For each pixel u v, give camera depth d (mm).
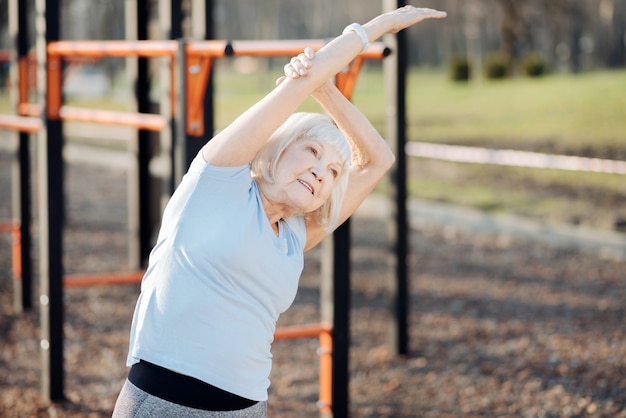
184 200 2072
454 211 9727
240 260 2029
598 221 9023
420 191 11102
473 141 14500
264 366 2143
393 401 4332
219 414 2053
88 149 15867
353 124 2416
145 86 5918
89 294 6137
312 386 4551
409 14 2248
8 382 4410
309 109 19234
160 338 2053
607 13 40688
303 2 58375
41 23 3920
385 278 7023
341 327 3674
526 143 13898
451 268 7258
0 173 12789
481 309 5949
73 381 4449
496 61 28250
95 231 8508
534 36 47875
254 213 2062
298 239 2203
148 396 2049
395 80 4617
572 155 12742
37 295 6039
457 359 4891
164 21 3990
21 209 5590
